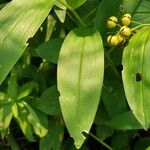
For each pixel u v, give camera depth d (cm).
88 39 49
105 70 58
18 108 53
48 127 56
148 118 46
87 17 55
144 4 54
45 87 58
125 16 50
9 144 64
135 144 62
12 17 48
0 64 46
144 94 46
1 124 53
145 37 48
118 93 56
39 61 60
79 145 45
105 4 52
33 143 67
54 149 56
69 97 46
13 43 46
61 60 47
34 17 48
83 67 47
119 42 49
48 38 58
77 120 46
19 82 58
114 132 61
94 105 46
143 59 47
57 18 57
